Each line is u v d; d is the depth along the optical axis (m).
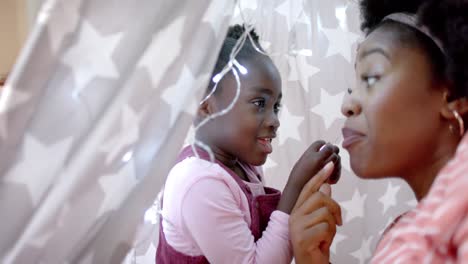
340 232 1.10
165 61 0.56
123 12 0.53
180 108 0.59
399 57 0.62
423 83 0.61
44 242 0.54
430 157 0.62
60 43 0.50
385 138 0.62
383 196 1.10
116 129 0.55
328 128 1.08
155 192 0.62
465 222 0.45
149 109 0.56
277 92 0.87
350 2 1.05
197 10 0.56
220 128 0.83
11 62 1.23
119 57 0.53
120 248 0.62
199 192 0.78
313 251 0.76
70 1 0.50
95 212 0.57
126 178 0.59
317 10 1.05
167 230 0.83
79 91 0.53
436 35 0.61
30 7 0.97
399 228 0.55
